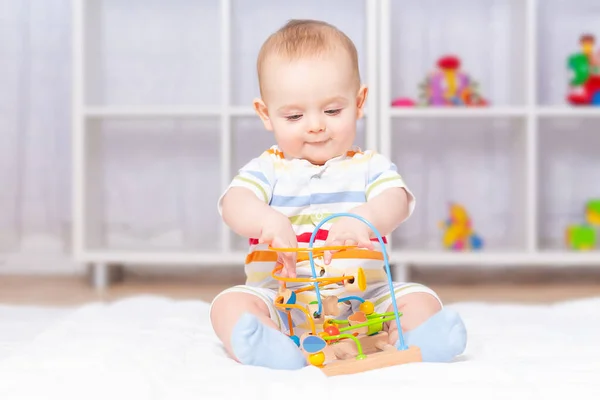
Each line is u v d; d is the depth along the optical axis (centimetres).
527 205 262
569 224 293
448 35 294
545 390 82
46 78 293
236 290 108
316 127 114
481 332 126
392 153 294
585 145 294
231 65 274
